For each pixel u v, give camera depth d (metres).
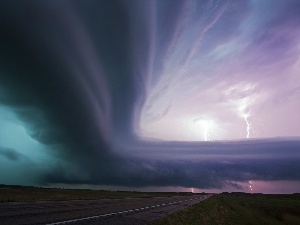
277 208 80.69
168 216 27.17
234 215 51.62
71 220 19.02
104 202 47.19
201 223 30.11
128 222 21.20
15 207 25.50
